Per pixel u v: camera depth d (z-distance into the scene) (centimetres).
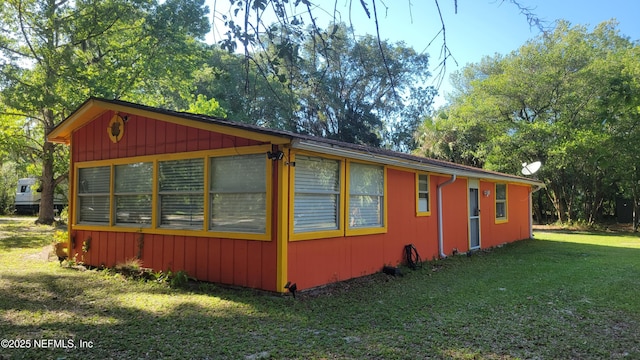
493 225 1397
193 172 767
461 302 618
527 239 1667
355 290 697
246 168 697
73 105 1611
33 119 1920
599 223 2453
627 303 614
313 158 709
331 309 579
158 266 802
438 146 2659
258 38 358
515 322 517
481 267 949
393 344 436
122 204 883
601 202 2603
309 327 497
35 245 1300
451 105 3447
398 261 917
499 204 1473
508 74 2305
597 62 2050
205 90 2758
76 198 963
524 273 869
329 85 2047
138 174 857
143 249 829
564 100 2153
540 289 707
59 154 1992
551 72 2172
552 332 479
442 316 543
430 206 1055
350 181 789
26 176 3136
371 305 600
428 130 2800
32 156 2002
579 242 1555
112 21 1716
